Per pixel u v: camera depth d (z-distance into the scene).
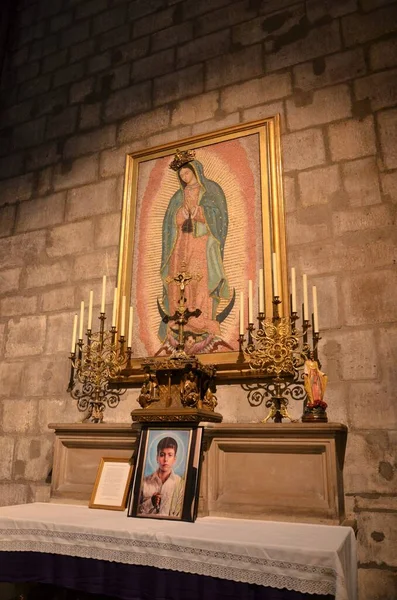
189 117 4.92
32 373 4.72
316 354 3.60
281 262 3.95
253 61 4.79
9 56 6.42
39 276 5.07
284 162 4.30
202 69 5.03
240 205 4.30
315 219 4.02
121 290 4.51
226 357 3.88
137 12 5.71
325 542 2.38
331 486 3.00
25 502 4.32
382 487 3.24
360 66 4.30
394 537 3.12
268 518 3.06
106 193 5.04
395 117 4.02
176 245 4.44
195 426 3.24
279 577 2.24
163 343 4.20
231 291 4.09
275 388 3.62
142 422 3.40
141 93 5.28
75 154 5.40
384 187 3.88
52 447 4.38
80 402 4.40
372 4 4.44
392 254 3.70
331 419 3.49
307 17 4.68
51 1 6.43
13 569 2.86
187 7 5.39
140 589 2.53
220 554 2.38
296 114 4.41
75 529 2.76
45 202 5.36
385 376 3.45
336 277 3.81
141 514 3.04
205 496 3.19
